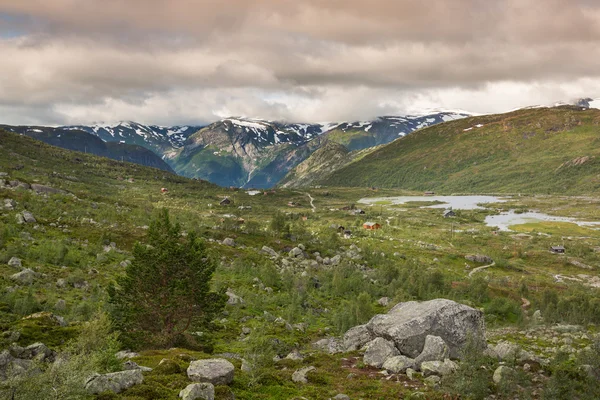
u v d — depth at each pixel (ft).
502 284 497.87
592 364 122.72
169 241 159.43
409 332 136.26
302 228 611.06
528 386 111.75
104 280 266.16
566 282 554.05
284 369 128.26
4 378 93.71
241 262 392.47
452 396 103.76
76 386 78.69
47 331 135.54
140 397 84.74
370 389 108.37
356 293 371.56
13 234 317.83
